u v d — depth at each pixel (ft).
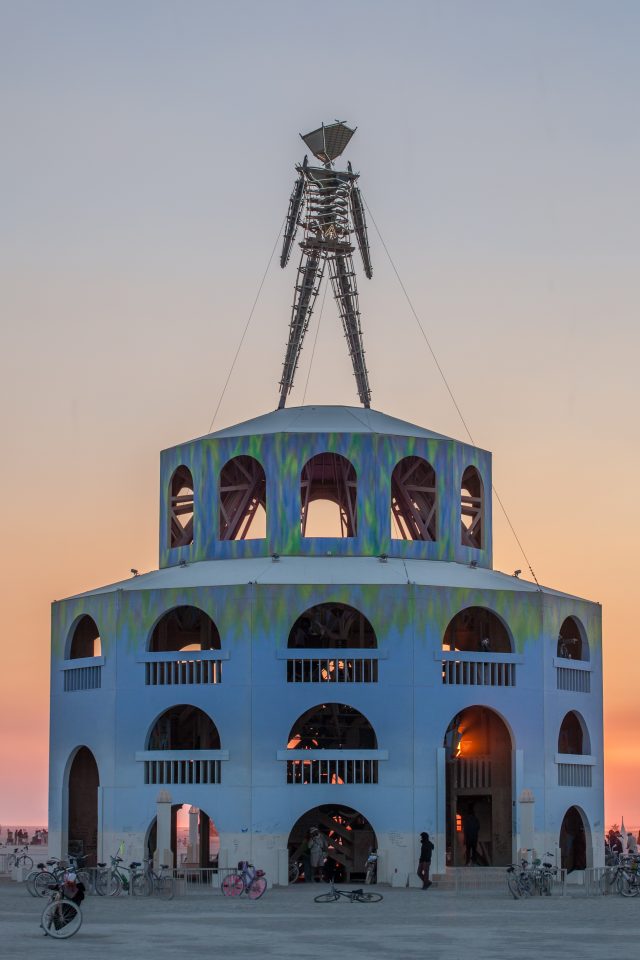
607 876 250.16
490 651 292.61
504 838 287.89
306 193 328.49
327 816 284.00
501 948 159.12
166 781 277.85
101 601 291.79
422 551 300.20
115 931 178.91
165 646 301.84
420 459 305.73
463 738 295.07
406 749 272.92
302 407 317.83
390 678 274.77
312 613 289.53
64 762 298.15
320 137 326.03
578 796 295.07
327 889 260.62
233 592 277.23
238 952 154.51
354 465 298.35
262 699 272.92
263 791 270.46
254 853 269.03
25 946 160.25
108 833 281.13
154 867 267.39
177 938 169.89
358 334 330.75
